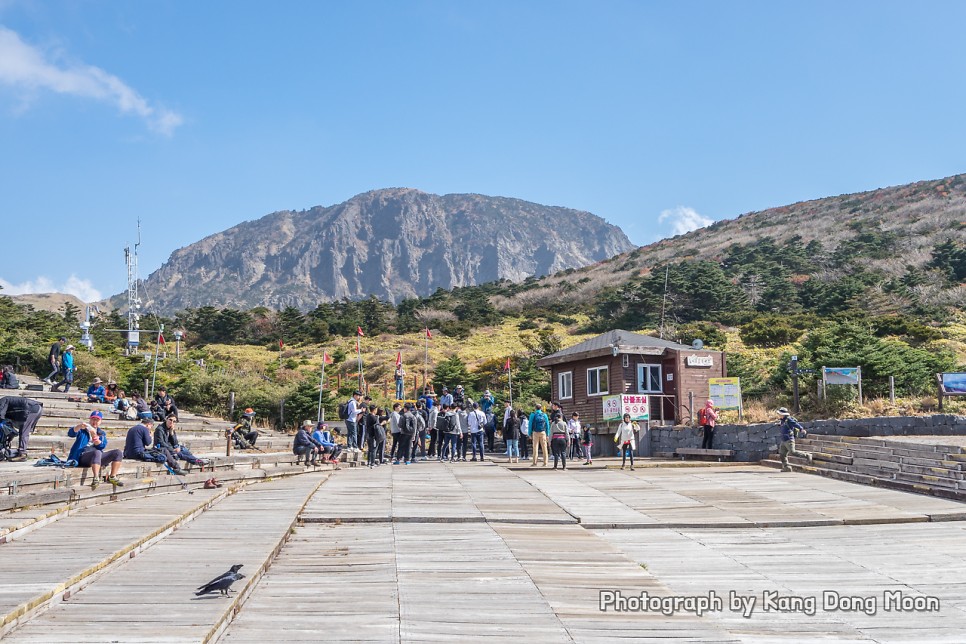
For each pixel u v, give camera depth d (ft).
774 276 266.16
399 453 81.30
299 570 34.65
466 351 201.77
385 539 41.42
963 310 198.39
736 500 55.16
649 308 238.89
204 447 73.61
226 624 26.50
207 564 33.35
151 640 23.43
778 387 105.91
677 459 86.89
